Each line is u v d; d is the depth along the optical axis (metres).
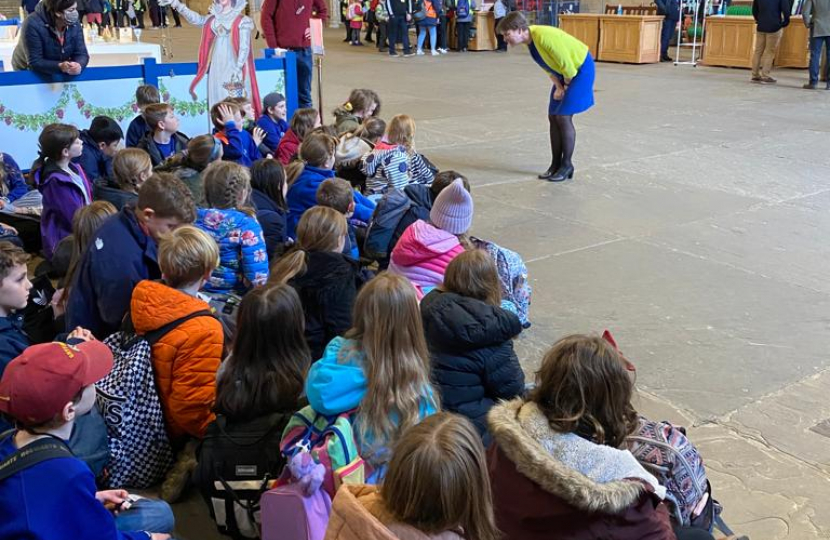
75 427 2.72
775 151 8.84
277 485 2.39
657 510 2.08
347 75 15.56
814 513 2.94
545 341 4.32
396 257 3.81
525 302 4.26
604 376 1.95
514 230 6.21
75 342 2.66
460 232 3.88
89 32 10.79
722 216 6.52
